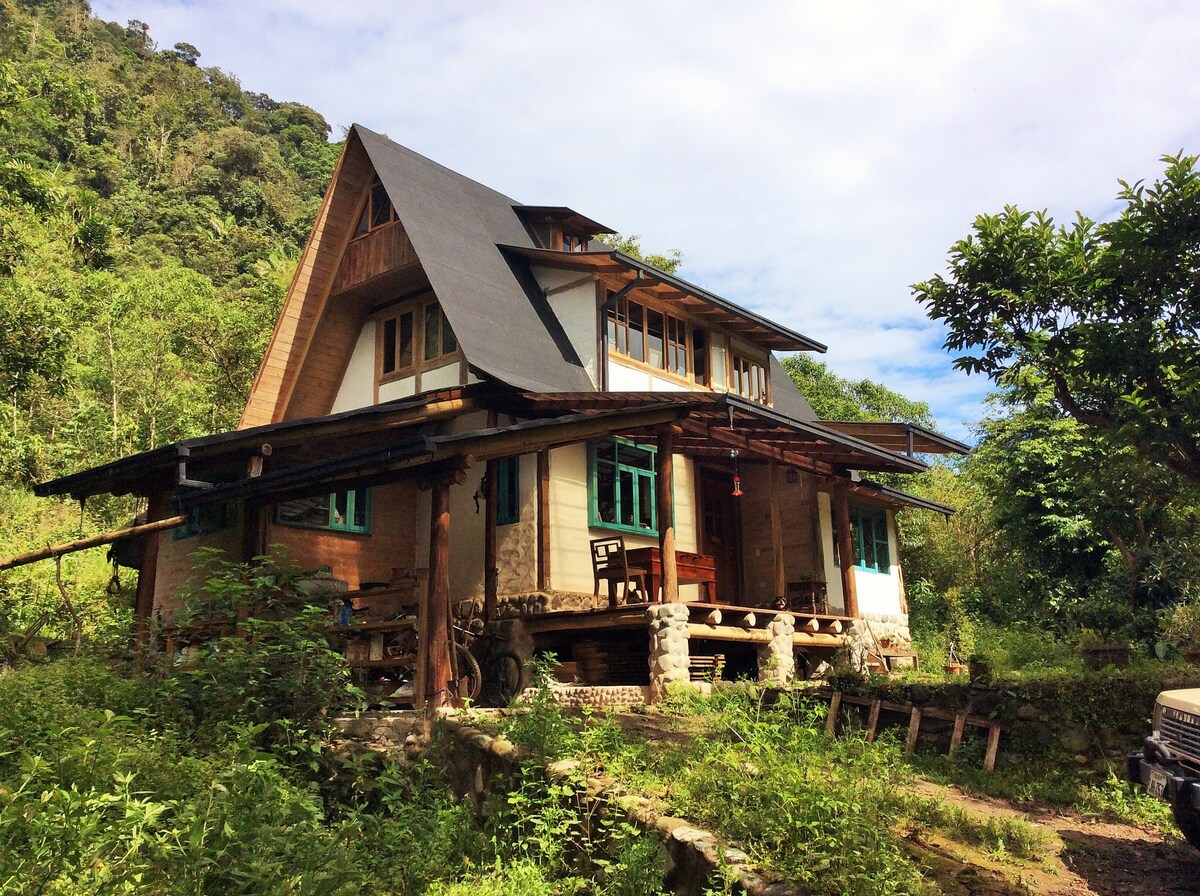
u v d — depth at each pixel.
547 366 14.34
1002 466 22.59
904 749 9.88
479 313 14.12
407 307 16.02
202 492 10.59
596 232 18.75
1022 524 21.98
